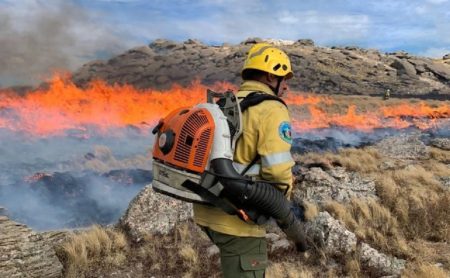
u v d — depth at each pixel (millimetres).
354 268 6246
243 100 2564
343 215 8078
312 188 9391
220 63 170500
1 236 5523
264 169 2434
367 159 14594
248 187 2338
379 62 167375
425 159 16141
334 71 145750
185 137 2396
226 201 2396
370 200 8812
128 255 6633
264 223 2527
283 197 2441
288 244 6953
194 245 6961
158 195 7863
